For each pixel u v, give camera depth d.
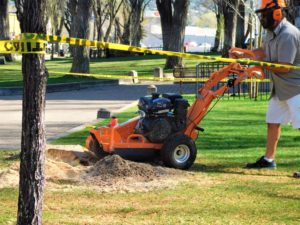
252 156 24.22
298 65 20.56
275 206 15.65
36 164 10.81
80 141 28.34
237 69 21.91
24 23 10.62
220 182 18.98
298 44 20.39
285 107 21.14
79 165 21.83
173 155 21.23
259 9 20.56
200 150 25.73
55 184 18.02
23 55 10.66
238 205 15.75
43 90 10.79
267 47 20.98
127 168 19.19
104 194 17.02
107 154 22.19
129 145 21.69
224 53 105.06
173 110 21.91
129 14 165.62
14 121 38.19
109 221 14.01
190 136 22.19
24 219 10.85
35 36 10.61
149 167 19.83
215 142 28.08
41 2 10.62
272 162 21.69
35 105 10.70
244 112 41.69
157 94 22.25
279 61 20.48
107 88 71.31
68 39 11.88
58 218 14.21
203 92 22.38
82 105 49.81
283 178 19.86
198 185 18.41
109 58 158.12
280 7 20.34
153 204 15.88
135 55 168.75
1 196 16.58
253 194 17.11
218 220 14.17
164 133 21.53
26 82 10.67
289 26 20.47
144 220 14.13
